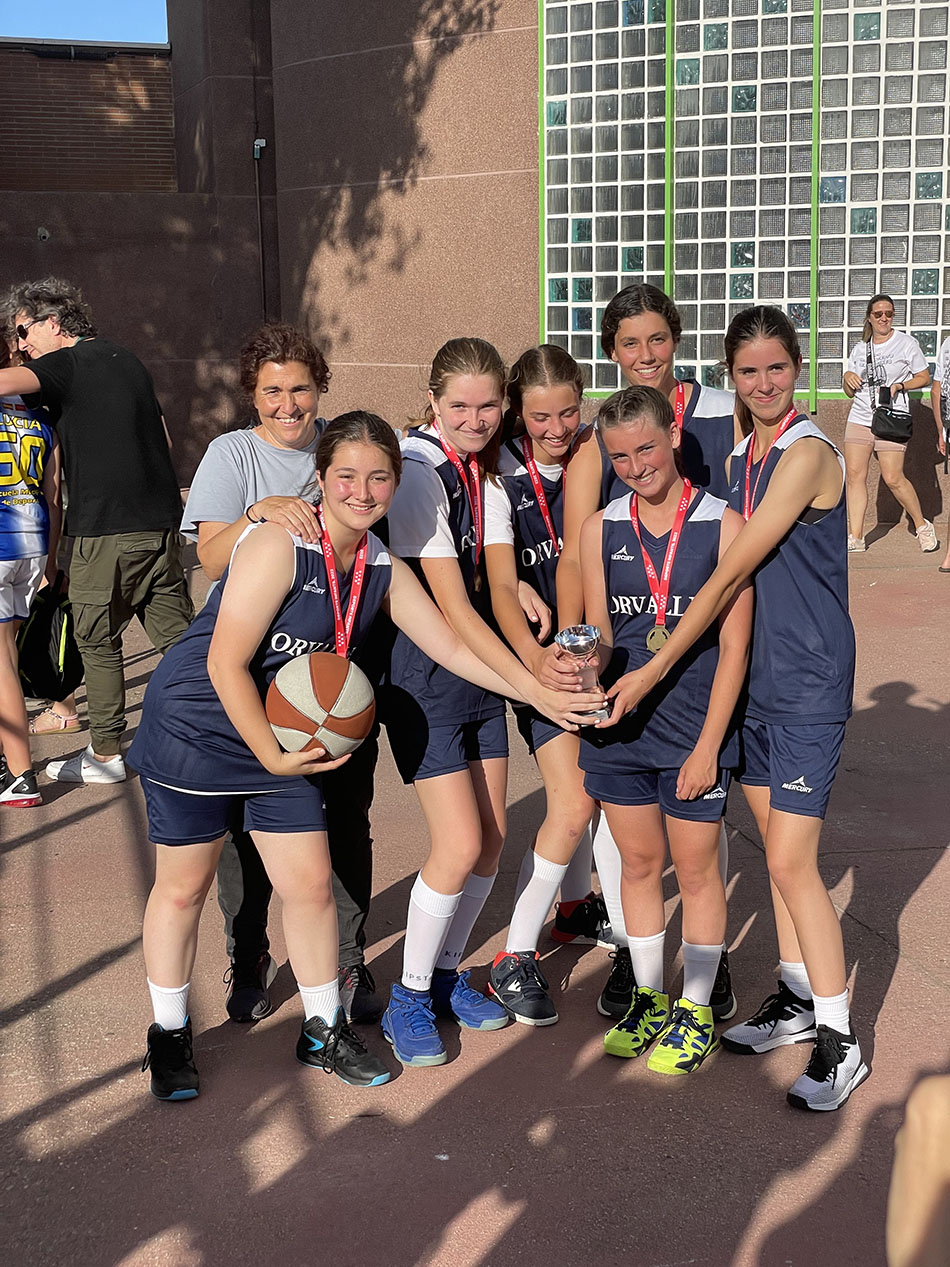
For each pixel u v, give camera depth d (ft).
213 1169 9.83
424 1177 9.70
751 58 35.81
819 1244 8.88
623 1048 11.43
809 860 10.71
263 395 12.02
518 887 12.46
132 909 14.57
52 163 51.03
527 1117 10.50
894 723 20.85
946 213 35.12
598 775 11.34
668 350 12.20
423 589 11.10
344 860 12.03
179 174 51.65
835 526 10.75
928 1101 3.45
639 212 37.55
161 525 18.28
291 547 9.92
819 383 36.81
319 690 9.89
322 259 43.47
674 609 10.87
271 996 12.64
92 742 19.04
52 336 18.17
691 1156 9.93
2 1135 10.30
